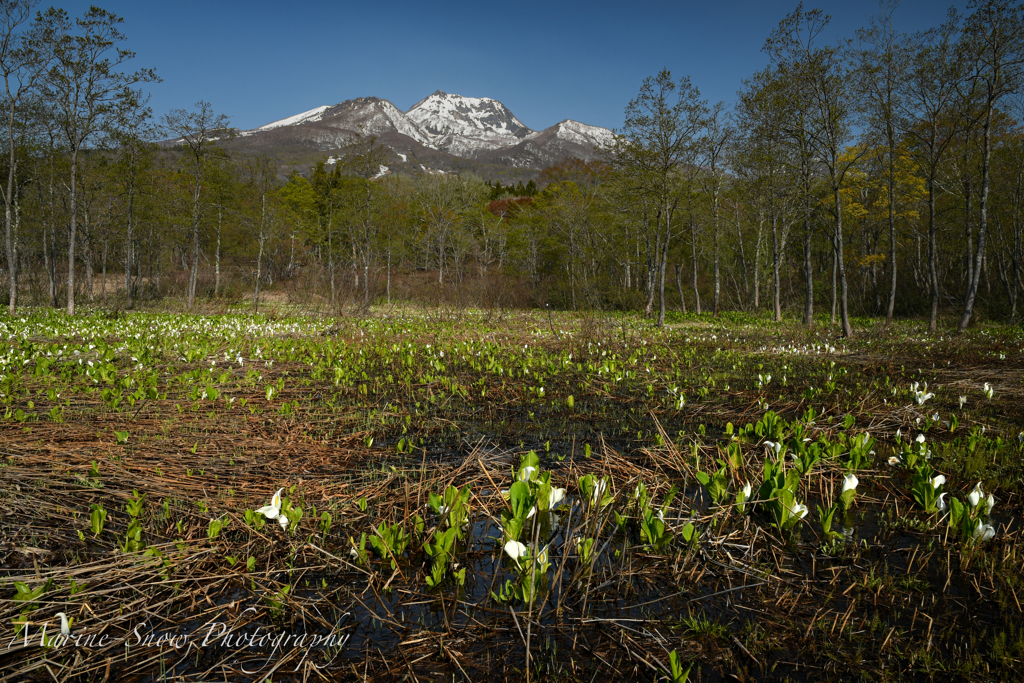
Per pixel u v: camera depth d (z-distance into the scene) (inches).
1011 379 342.3
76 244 1175.0
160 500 144.9
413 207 1850.4
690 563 123.1
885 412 250.7
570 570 121.8
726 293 1617.9
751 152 837.2
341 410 267.7
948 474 175.5
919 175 969.5
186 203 1173.1
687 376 373.1
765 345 570.9
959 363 422.3
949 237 1064.8
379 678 87.3
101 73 845.2
